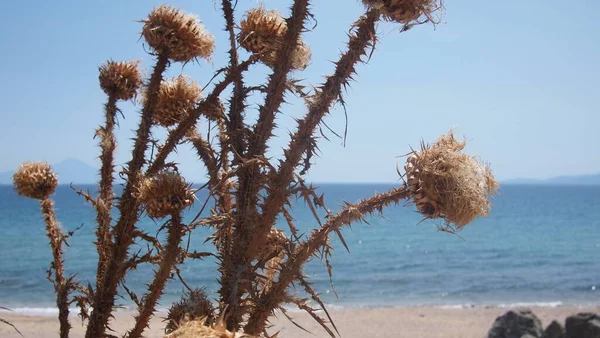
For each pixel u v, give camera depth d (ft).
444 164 5.76
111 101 7.79
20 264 138.21
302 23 6.28
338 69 5.79
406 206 5.89
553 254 170.71
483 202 5.82
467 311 88.48
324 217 6.01
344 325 76.28
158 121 7.52
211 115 6.85
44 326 72.84
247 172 6.20
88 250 155.94
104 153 7.46
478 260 157.79
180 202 5.89
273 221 5.98
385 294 107.14
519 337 50.49
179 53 6.77
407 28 5.84
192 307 5.72
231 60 7.01
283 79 6.25
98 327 6.31
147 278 96.48
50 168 7.75
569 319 49.47
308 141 5.78
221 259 6.09
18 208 379.14
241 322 5.86
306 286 5.74
